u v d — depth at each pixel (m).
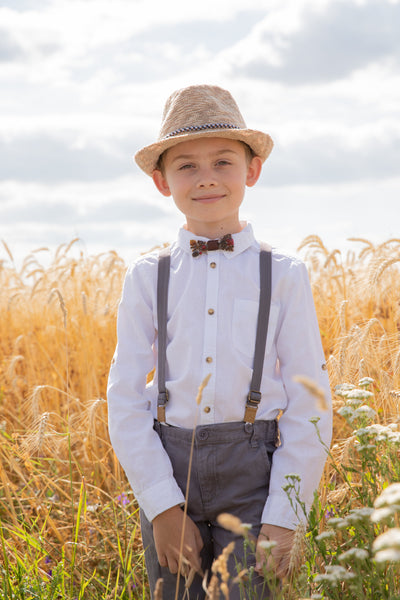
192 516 2.22
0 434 3.83
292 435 2.20
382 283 4.27
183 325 2.26
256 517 2.16
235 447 2.16
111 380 2.35
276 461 2.19
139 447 2.20
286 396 2.29
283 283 2.29
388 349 3.50
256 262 2.31
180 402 2.22
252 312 2.24
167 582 2.22
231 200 2.32
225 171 2.32
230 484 2.17
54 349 5.74
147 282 2.39
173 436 2.22
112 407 2.30
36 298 6.46
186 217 2.44
